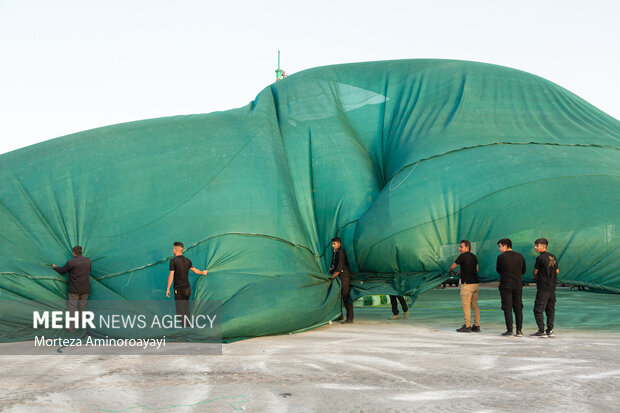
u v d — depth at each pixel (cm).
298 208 980
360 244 906
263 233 858
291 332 754
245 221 861
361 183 1005
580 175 853
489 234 836
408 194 895
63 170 904
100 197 880
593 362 511
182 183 904
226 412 335
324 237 987
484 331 786
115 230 852
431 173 908
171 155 936
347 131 1088
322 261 975
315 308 768
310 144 1061
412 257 865
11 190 877
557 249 808
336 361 522
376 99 1151
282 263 831
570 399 364
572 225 809
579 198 825
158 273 805
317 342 666
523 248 812
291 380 431
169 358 548
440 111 1039
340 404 354
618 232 797
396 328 830
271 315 712
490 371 466
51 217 855
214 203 877
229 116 1048
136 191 891
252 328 698
